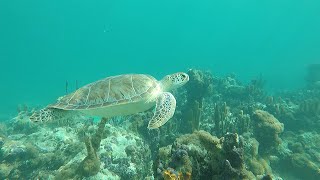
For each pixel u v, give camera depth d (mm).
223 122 12820
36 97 37750
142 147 11117
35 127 14727
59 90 44156
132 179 9312
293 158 12570
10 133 15508
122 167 9320
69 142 11500
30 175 10180
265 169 10898
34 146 11406
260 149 11859
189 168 5469
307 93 26859
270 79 47562
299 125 16016
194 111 13039
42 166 10422
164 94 8156
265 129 11484
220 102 18375
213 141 6305
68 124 13984
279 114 16578
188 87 15961
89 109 7273
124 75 8258
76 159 9320
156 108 7547
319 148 14008
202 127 13438
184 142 6699
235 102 18734
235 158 5250
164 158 6688
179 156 5609
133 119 13117
